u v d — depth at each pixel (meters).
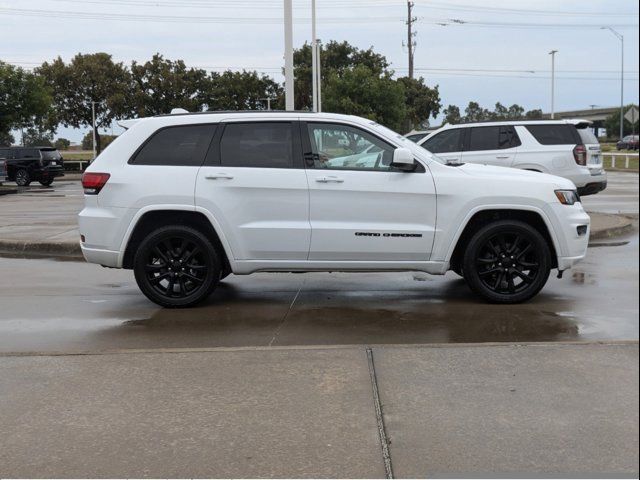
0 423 3.90
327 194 6.62
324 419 3.91
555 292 7.46
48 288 7.98
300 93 53.78
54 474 3.37
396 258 6.73
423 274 8.66
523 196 6.68
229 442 3.66
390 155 6.77
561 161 12.38
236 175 6.62
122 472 3.38
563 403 4.06
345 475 3.33
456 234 6.70
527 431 3.73
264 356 4.93
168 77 48.09
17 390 4.36
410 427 3.79
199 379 4.51
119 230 6.68
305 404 4.11
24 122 36.97
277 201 6.62
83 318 6.54
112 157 6.78
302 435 3.72
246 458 3.50
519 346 5.04
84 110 48.56
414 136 15.79
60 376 4.59
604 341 5.21
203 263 6.83
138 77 48.69
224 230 6.65
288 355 4.94
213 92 49.75
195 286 6.87
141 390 4.34
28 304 7.15
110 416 3.98
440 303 7.05
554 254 6.97
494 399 4.13
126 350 5.11
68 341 5.75
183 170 6.68
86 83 47.75
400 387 4.33
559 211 6.75
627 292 7.44
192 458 3.51
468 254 6.82
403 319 6.40
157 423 3.89
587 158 12.50
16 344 5.65
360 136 6.79
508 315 6.48
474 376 4.49
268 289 7.83
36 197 24.02
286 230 6.63
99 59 48.28
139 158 6.76
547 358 4.80
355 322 6.32
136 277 6.79
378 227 6.65
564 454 3.49
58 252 10.45
